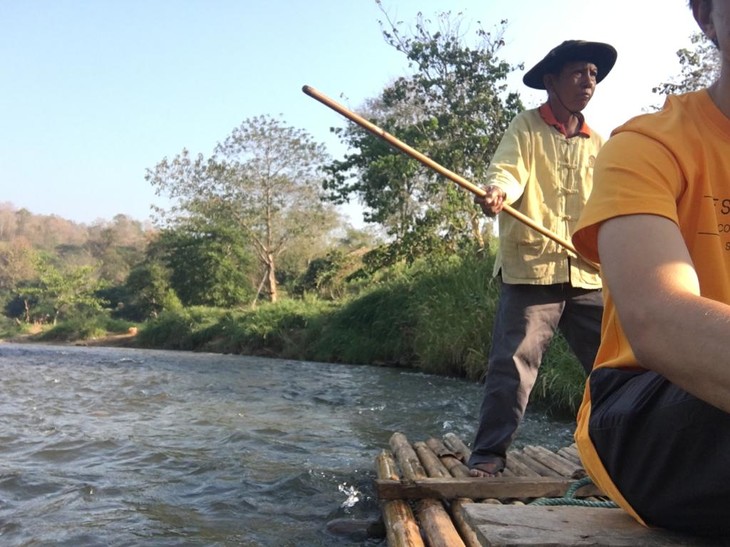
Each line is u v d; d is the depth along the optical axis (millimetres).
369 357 13875
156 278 38719
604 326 1251
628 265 1004
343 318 15812
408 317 12953
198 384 9023
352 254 29172
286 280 40562
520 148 3209
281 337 18500
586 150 3320
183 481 3621
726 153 1116
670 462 1065
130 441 4672
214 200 35000
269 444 4621
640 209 1035
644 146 1097
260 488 3477
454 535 2225
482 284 10031
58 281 44344
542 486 2682
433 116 15031
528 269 3104
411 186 15586
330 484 3553
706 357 893
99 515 3023
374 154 15703
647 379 1119
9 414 6031
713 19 1140
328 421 5715
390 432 5168
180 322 24766
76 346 26688
